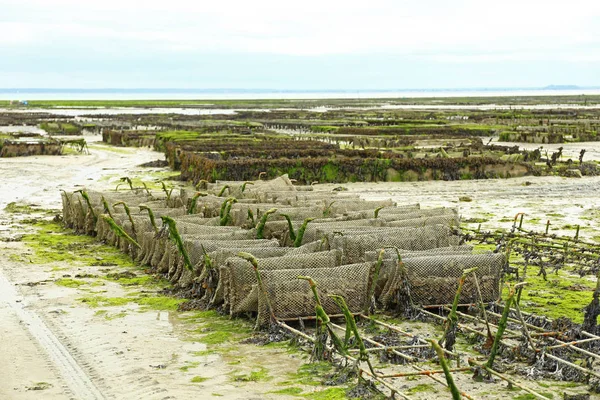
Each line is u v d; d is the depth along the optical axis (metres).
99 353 12.82
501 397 10.70
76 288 17.36
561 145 58.16
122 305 15.91
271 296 13.85
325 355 12.18
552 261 19.19
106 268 19.44
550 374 11.59
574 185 36.72
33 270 19.23
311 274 14.18
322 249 16.39
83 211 24.55
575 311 15.25
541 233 20.72
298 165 38.25
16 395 10.92
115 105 178.75
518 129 66.44
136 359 12.49
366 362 12.13
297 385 11.22
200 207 22.67
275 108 153.25
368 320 14.55
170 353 12.81
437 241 17.33
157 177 41.16
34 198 32.88
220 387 11.19
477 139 55.44
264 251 15.64
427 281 14.83
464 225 25.34
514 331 13.47
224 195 25.50
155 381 11.44
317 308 12.18
